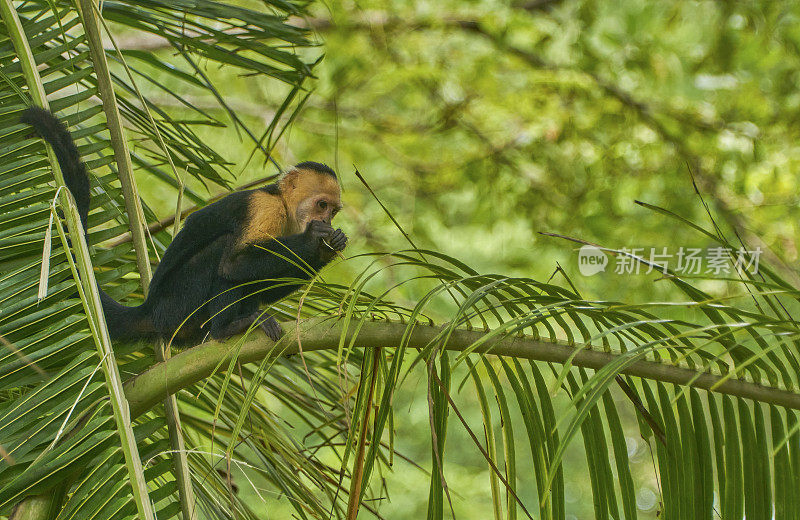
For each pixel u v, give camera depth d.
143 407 5.45
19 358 4.80
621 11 20.28
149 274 6.91
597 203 18.75
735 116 19.05
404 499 20.44
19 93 6.39
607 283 18.39
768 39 18.25
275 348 5.49
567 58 20.11
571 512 24.69
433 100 20.69
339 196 8.52
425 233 20.67
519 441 22.95
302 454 7.00
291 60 8.45
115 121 6.87
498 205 20.09
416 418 20.64
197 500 6.68
